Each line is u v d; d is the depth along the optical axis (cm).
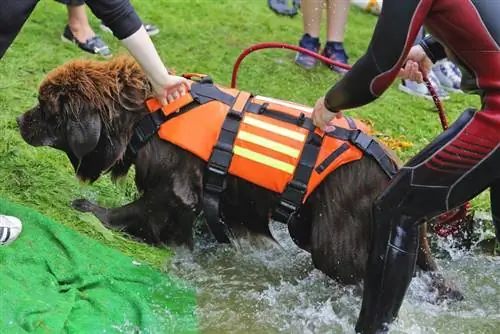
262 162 280
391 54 227
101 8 261
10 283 261
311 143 278
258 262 320
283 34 566
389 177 274
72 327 250
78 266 284
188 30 542
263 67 502
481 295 313
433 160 235
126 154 301
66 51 473
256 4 625
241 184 290
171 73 304
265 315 287
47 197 328
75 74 293
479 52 226
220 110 288
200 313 283
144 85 295
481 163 231
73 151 298
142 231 316
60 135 302
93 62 299
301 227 295
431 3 224
